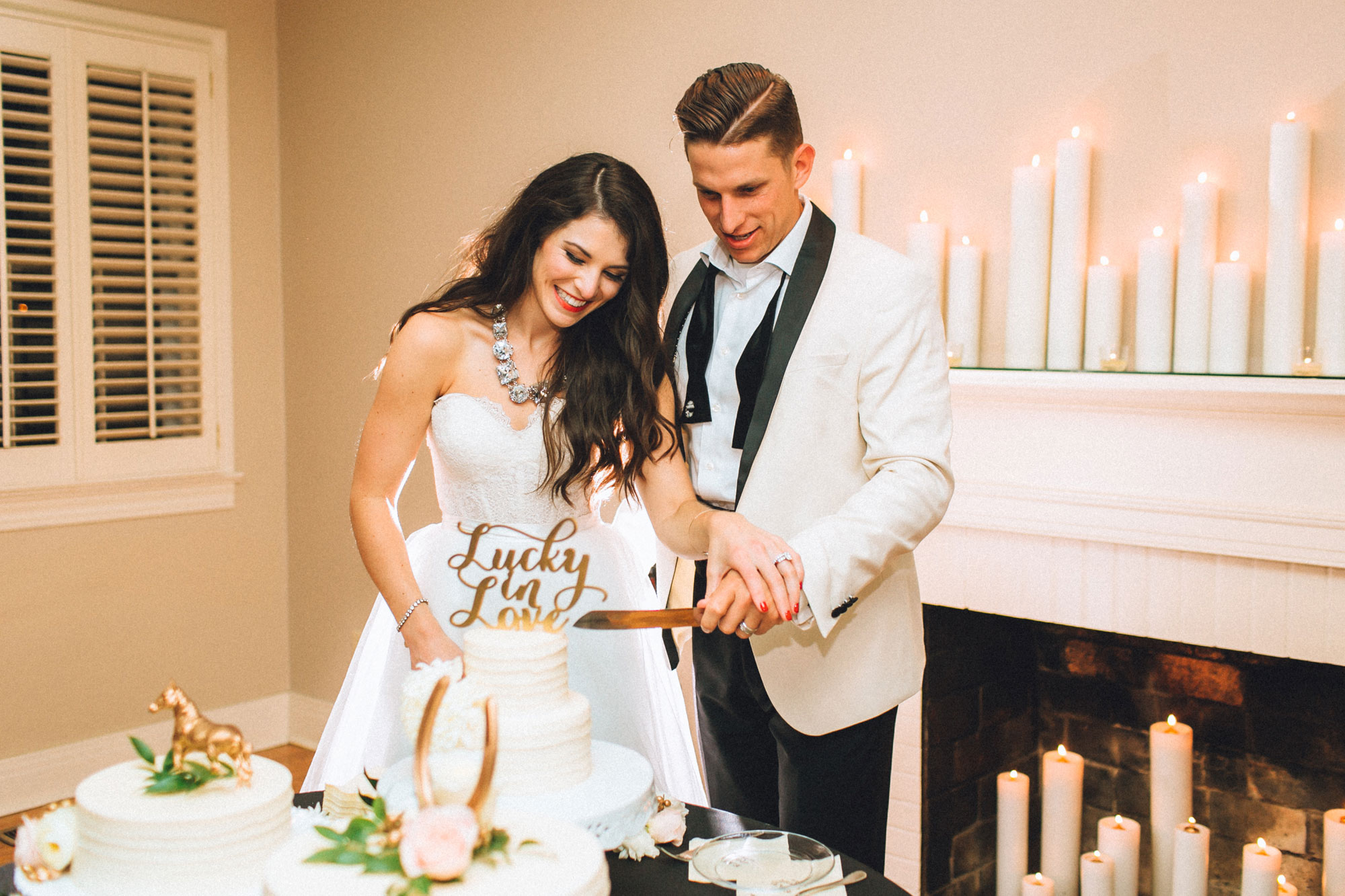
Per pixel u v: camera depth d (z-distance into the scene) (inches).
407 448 71.8
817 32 109.3
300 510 162.1
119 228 144.3
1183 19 89.4
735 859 51.9
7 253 136.8
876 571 63.1
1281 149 83.2
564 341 73.4
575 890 39.9
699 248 76.8
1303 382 79.4
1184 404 87.7
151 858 42.4
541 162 131.7
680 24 118.8
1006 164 98.8
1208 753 104.2
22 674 138.9
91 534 144.1
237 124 155.8
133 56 144.6
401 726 71.5
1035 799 117.9
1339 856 90.7
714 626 59.3
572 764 52.0
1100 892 97.0
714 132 63.0
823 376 67.9
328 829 43.7
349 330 153.1
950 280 99.7
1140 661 108.1
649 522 90.8
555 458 73.0
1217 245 89.2
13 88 137.8
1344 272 81.4
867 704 69.8
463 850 38.9
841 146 108.7
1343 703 96.0
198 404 154.1
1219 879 104.0
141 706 150.3
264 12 157.5
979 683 110.0
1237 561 87.7
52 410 141.8
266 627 163.2
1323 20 83.4
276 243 161.0
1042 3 96.0
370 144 148.5
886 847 101.4
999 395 96.1
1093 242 95.0
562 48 128.6
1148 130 91.6
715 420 72.5
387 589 68.1
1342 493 82.8
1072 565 95.4
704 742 78.8
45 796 140.9
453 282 75.8
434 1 140.1
